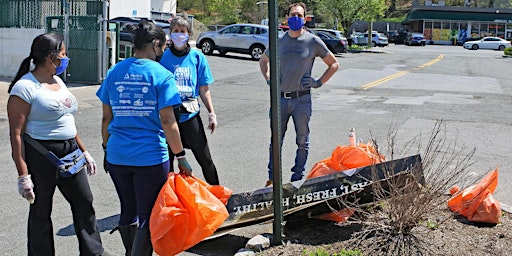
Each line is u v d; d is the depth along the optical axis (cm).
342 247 443
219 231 466
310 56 564
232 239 489
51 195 413
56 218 556
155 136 391
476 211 483
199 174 729
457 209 489
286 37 566
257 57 2823
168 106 381
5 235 514
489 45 5684
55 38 398
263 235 474
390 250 428
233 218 469
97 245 433
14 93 386
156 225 376
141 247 392
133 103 385
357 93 1652
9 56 1900
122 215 415
